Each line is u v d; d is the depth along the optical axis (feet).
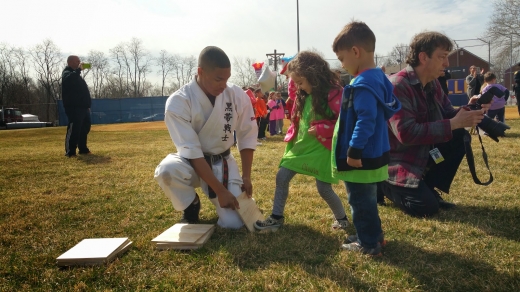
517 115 50.03
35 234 9.66
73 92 23.44
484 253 7.79
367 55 7.45
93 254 7.77
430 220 9.81
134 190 14.06
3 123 106.93
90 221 10.65
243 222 9.52
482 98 10.12
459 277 6.84
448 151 10.77
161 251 8.21
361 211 7.68
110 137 43.32
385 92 7.45
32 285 7.09
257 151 24.84
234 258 7.73
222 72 8.63
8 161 21.79
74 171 18.29
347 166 7.39
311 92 8.75
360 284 6.66
